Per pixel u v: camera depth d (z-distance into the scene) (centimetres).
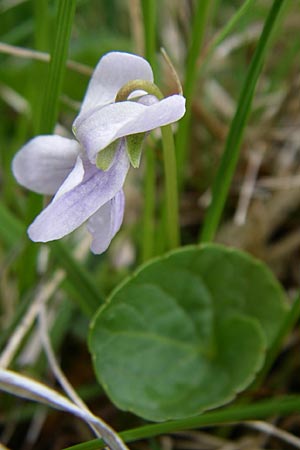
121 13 21
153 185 17
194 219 19
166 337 16
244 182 19
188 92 17
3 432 17
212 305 16
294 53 20
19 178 14
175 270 16
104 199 14
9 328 16
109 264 19
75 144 14
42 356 17
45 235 13
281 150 19
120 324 16
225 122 20
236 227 19
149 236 17
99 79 14
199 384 16
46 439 17
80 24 20
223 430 17
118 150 14
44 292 16
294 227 19
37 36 18
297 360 17
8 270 17
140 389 15
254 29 20
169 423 15
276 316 16
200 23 16
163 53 14
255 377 16
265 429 16
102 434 14
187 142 19
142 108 14
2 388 14
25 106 19
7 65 20
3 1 20
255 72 15
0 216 17
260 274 16
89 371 17
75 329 18
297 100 19
